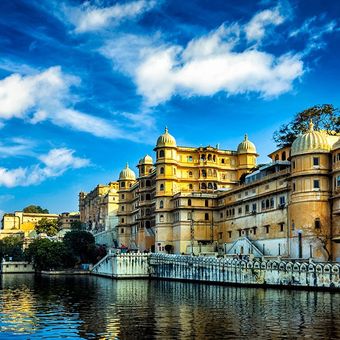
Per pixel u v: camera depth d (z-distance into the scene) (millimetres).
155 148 122250
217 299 59906
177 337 37781
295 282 65312
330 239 76812
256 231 96188
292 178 81562
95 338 38219
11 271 143875
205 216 114812
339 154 76812
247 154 127625
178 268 94000
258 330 39844
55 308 55125
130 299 62719
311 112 108312
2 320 46906
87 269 130000
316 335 37656
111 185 198625
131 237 154250
